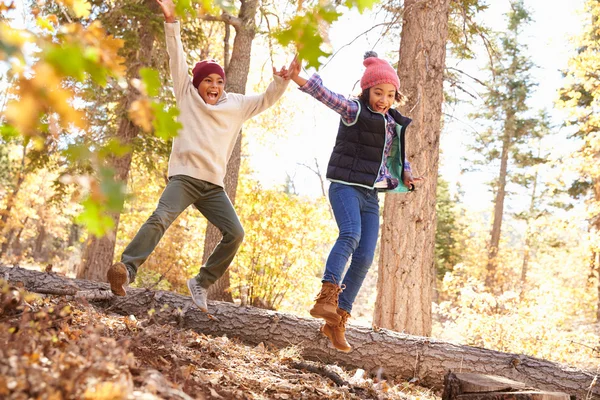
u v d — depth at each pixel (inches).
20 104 40.4
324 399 129.2
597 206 584.1
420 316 294.8
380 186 155.9
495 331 393.1
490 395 131.0
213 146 156.3
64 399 72.0
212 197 160.2
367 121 150.6
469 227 1266.0
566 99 755.4
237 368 143.9
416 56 310.0
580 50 729.0
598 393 187.9
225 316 211.2
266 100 162.9
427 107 307.4
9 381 70.5
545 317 410.6
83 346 94.9
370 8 50.6
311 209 439.8
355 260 152.2
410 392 185.8
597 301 752.3
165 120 51.5
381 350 202.2
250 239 425.1
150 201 650.8
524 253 1192.2
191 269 599.5
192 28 505.7
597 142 542.9
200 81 159.5
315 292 466.3
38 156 435.5
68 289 207.3
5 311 119.4
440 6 315.9
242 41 427.2
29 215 1039.0
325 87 150.6
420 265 298.2
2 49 38.5
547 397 127.6
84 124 43.3
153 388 85.2
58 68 40.8
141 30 470.6
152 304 212.4
